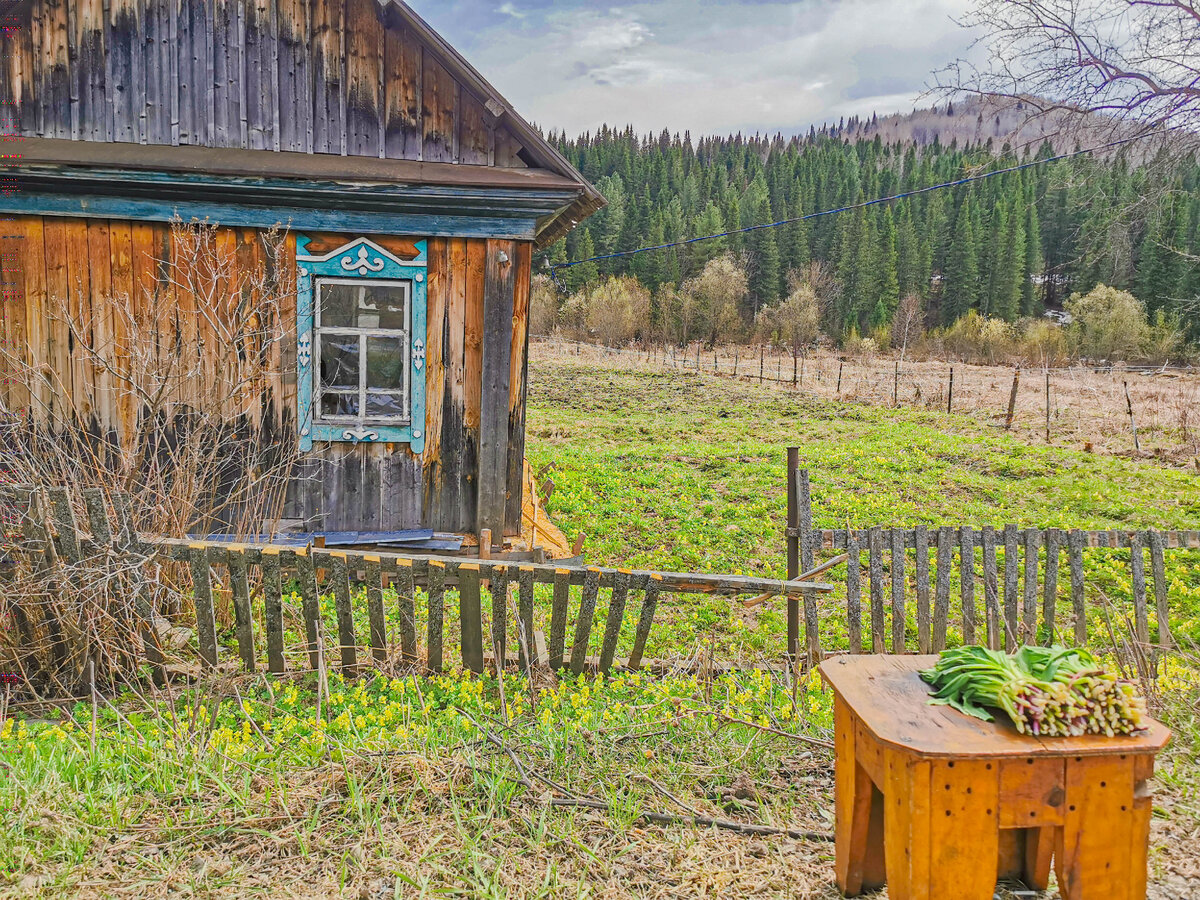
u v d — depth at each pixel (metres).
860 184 131.00
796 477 7.07
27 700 5.73
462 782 4.36
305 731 5.05
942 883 2.94
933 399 29.38
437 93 9.05
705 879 3.68
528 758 4.62
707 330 82.31
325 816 4.03
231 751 4.52
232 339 8.57
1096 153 13.84
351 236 8.98
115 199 8.52
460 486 9.44
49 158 8.13
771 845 3.99
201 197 8.62
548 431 22.34
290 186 8.62
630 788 4.38
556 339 65.44
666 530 12.71
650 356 52.09
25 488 6.07
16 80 8.57
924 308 99.19
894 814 3.04
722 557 11.45
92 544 5.76
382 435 9.23
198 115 8.77
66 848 3.69
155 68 8.70
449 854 3.76
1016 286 94.69
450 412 9.34
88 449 7.60
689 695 5.83
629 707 5.46
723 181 137.50
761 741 5.04
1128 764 3.00
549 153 9.00
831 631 8.83
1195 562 11.22
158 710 5.05
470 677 6.14
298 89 8.88
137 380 8.66
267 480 9.02
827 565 7.02
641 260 104.31
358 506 9.27
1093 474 16.48
